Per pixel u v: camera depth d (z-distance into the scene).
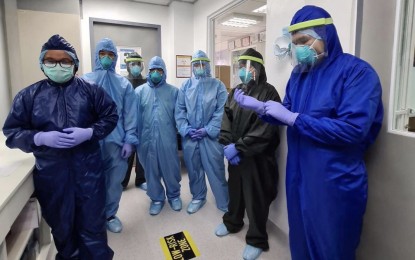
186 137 2.28
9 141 1.27
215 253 1.80
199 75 2.25
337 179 1.10
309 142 1.15
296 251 1.34
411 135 1.08
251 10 4.43
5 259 1.01
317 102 1.14
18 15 2.93
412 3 1.10
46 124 1.28
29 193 1.24
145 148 2.26
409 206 1.09
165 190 2.60
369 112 1.03
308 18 1.10
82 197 1.36
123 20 3.73
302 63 1.19
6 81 2.88
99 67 1.95
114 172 1.98
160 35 3.97
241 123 1.74
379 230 1.25
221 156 2.24
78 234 1.44
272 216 2.01
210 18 3.45
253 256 1.72
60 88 1.32
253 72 1.68
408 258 1.11
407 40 1.13
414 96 1.18
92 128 1.35
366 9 1.23
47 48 1.25
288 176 1.29
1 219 0.95
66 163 1.29
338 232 1.14
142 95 2.25
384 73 1.17
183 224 2.18
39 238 1.56
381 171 1.21
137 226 2.15
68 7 3.17
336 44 1.15
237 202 1.94
